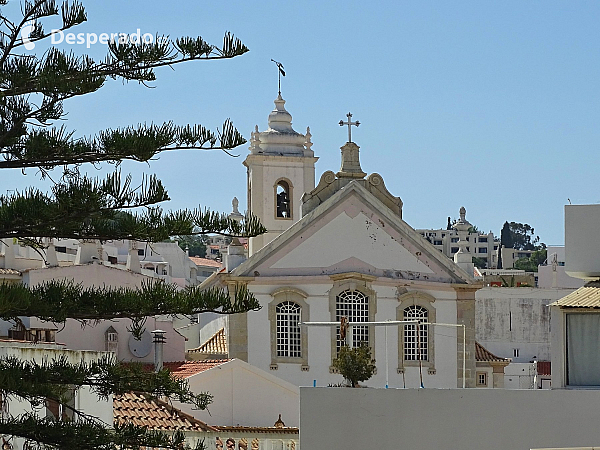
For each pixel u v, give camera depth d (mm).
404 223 124812
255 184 149125
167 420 80438
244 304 53938
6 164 51031
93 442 50781
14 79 49938
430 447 49250
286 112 155375
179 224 52000
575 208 57375
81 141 51062
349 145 126938
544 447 48906
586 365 54281
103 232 51594
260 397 102750
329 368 121750
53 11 50469
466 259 127500
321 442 49625
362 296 123062
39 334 87688
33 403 51062
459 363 124188
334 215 124125
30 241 53469
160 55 51031
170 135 51156
